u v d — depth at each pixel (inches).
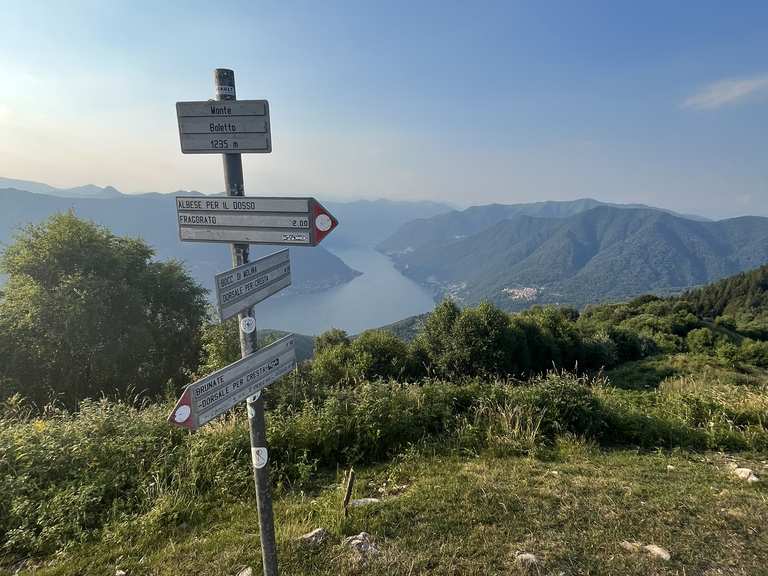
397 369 682.8
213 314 967.6
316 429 215.3
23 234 740.7
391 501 164.1
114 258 794.2
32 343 677.9
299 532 144.9
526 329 1045.2
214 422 225.8
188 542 145.3
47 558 144.0
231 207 97.3
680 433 242.7
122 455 193.8
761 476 192.5
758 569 124.9
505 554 131.3
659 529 144.0
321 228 91.3
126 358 769.6
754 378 733.3
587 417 244.8
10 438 197.2
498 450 216.8
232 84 93.3
